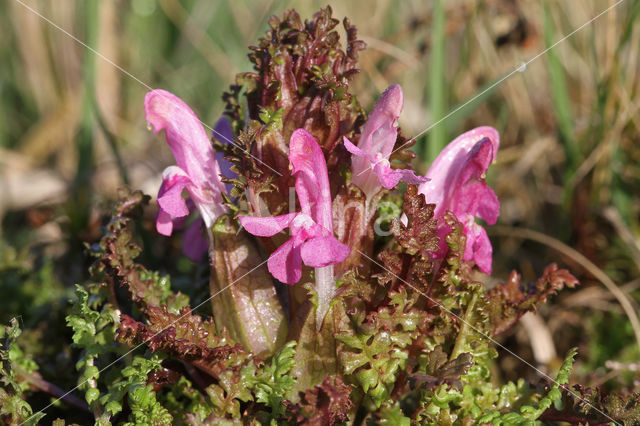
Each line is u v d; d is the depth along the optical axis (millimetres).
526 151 252
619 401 174
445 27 254
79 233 239
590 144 235
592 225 236
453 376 169
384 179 167
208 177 177
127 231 182
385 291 173
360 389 175
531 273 238
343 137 169
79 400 188
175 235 240
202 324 174
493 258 242
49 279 220
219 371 172
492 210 179
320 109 172
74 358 195
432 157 223
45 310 208
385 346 171
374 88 245
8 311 214
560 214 243
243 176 172
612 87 226
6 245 240
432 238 171
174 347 171
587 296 226
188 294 200
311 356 173
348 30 177
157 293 182
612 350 218
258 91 176
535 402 178
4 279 217
